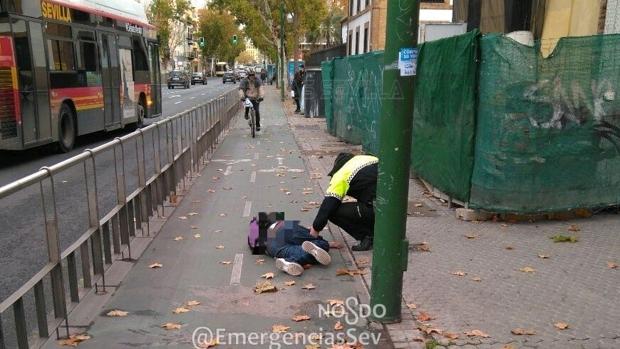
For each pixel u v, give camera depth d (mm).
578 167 6566
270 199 8320
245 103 17062
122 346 3861
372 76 11609
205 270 5324
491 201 6602
